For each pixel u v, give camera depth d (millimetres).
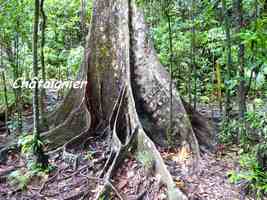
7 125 10656
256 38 5773
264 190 6195
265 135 6262
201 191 6695
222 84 10914
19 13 10445
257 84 7801
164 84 8773
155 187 6898
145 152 7594
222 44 9430
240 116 7609
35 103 7969
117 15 9555
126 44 9188
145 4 10070
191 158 7793
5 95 10781
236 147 8219
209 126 9125
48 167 8102
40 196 7406
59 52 14711
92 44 9703
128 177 7430
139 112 8664
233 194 6547
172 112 8516
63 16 14742
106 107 9297
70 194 7348
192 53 10391
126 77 8961
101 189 6980
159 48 10594
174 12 9469
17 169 8375
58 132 9172
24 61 12672
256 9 7035
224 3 8055
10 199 7469
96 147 8695
